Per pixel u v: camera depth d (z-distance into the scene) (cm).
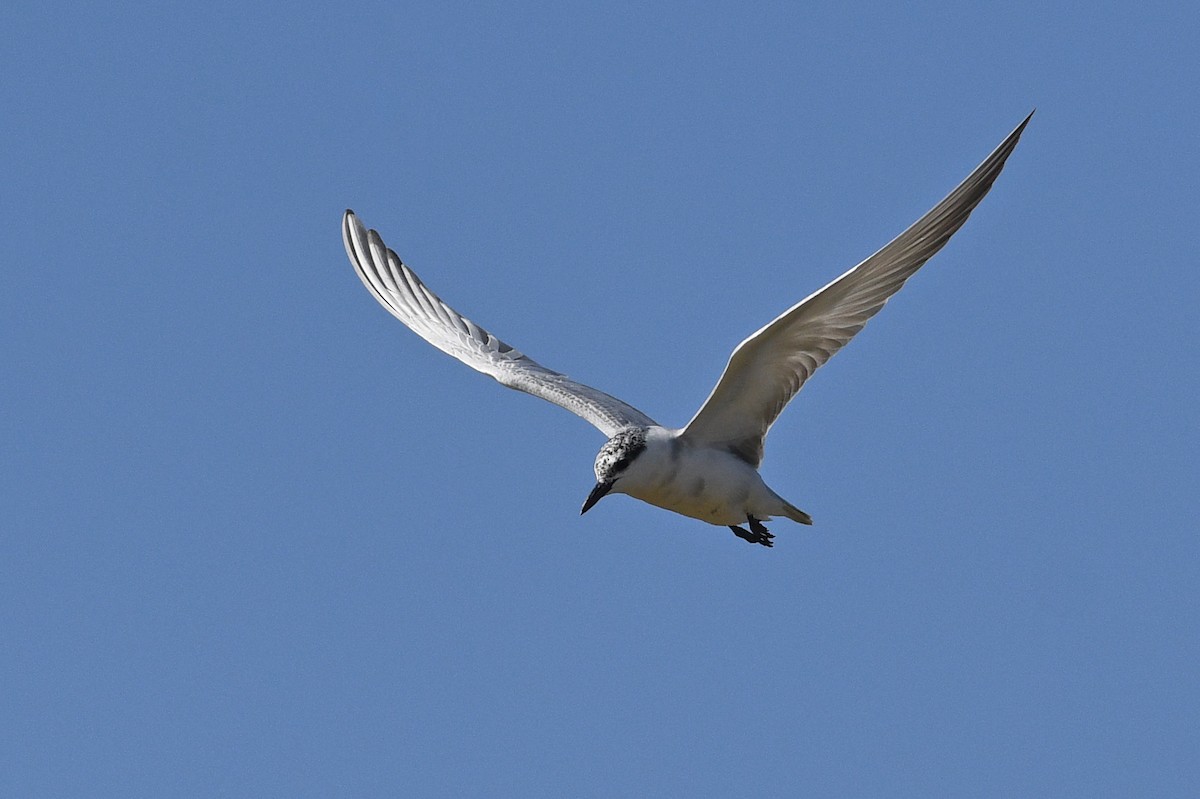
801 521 1684
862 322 1577
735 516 1670
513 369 1878
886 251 1496
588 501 1585
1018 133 1523
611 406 1792
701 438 1648
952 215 1530
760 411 1636
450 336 1953
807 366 1602
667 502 1652
